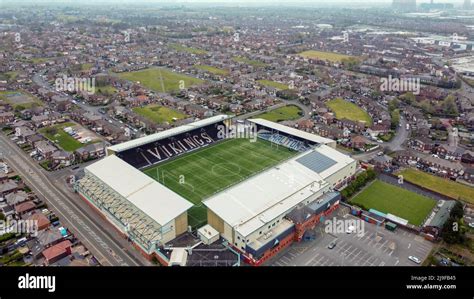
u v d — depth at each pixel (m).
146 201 113.44
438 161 158.88
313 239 111.69
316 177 129.88
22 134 185.12
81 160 163.88
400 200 133.38
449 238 108.19
